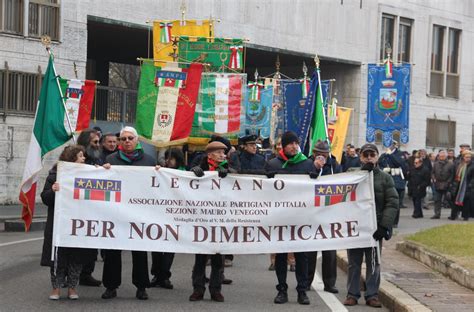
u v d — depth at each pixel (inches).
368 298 393.1
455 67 1616.6
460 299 376.8
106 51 1306.6
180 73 644.7
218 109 692.1
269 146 743.1
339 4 1343.5
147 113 645.9
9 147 921.5
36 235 681.0
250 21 1194.0
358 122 1400.1
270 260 561.0
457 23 1598.2
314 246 399.2
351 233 399.2
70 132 494.3
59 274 389.7
